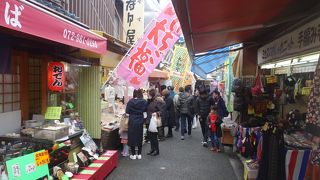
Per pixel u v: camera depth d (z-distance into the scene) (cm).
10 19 314
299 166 473
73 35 464
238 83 765
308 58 492
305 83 591
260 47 781
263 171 498
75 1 835
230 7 387
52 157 509
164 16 860
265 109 709
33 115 570
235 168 731
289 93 655
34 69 588
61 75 553
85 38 510
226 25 504
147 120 852
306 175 455
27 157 439
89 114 748
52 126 539
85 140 648
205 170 715
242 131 711
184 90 1133
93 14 988
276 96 694
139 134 798
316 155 337
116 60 1013
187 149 941
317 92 331
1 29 417
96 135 748
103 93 983
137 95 805
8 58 432
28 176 433
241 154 714
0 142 483
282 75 716
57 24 415
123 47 992
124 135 837
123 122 828
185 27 452
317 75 336
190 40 585
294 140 514
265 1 381
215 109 904
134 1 1291
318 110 325
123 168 725
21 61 540
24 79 549
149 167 737
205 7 370
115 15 1316
